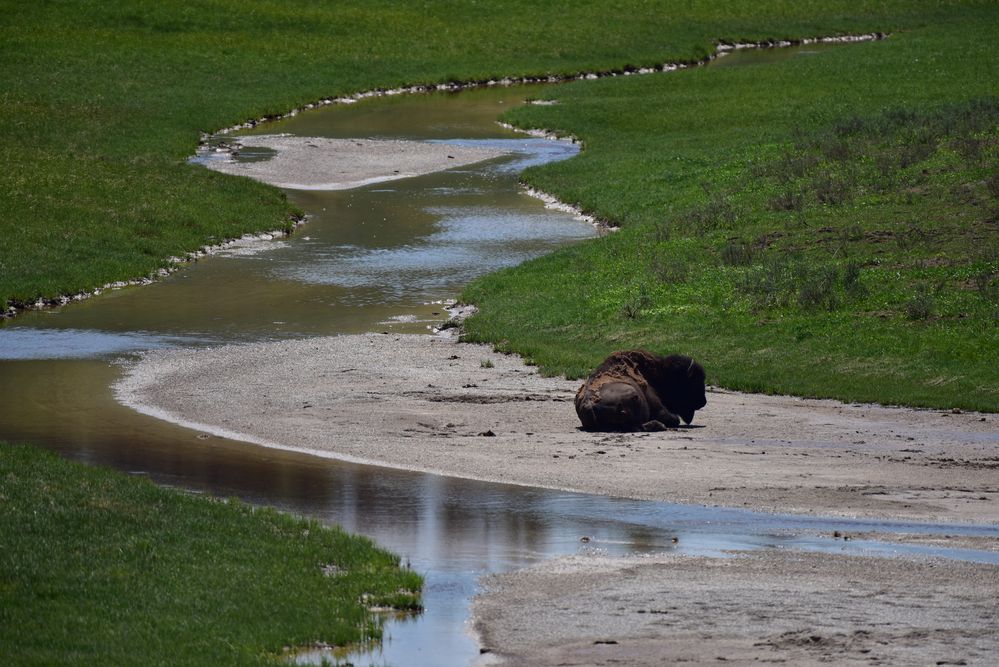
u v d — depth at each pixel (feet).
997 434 244.22
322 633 149.59
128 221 488.85
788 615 151.74
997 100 630.33
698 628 148.46
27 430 258.78
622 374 256.52
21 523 181.68
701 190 518.37
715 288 370.32
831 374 293.02
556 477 219.82
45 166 548.72
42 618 148.77
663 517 196.95
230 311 386.73
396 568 173.99
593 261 425.69
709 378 294.25
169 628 148.05
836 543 182.09
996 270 357.61
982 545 179.93
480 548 184.14
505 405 276.00
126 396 288.71
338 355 327.47
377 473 225.76
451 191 582.76
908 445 236.84
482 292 399.44
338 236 499.51
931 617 150.10
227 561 172.86
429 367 313.94
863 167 500.33
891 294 345.31
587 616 154.20
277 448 244.42
